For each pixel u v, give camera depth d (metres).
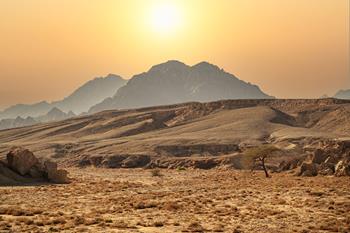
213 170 161.38
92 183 97.81
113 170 174.00
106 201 63.06
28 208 54.12
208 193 75.06
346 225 42.44
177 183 99.88
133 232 38.38
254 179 108.38
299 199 64.38
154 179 115.62
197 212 51.28
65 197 69.19
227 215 49.50
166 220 45.44
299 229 40.66
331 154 119.88
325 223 43.81
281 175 119.25
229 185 91.94
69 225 40.50
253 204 59.81
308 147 178.25
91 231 38.44
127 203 60.06
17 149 101.62
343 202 60.06
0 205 58.16
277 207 56.59
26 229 38.56
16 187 86.38
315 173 113.62
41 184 94.56
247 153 123.12
